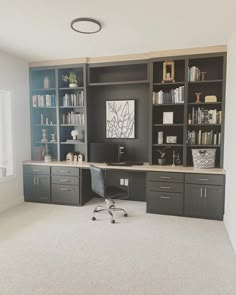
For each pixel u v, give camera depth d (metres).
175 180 3.65
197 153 3.68
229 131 3.21
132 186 4.49
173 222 3.45
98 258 2.48
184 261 2.43
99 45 3.51
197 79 3.71
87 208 4.05
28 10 2.43
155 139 4.13
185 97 3.75
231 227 2.87
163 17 2.59
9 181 4.05
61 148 4.51
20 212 3.85
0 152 4.08
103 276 2.18
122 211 3.90
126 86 4.38
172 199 3.69
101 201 4.45
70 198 4.18
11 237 2.96
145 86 4.27
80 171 4.10
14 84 4.11
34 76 4.59
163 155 4.06
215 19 2.64
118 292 1.96
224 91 3.57
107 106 4.48
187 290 1.99
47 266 2.33
